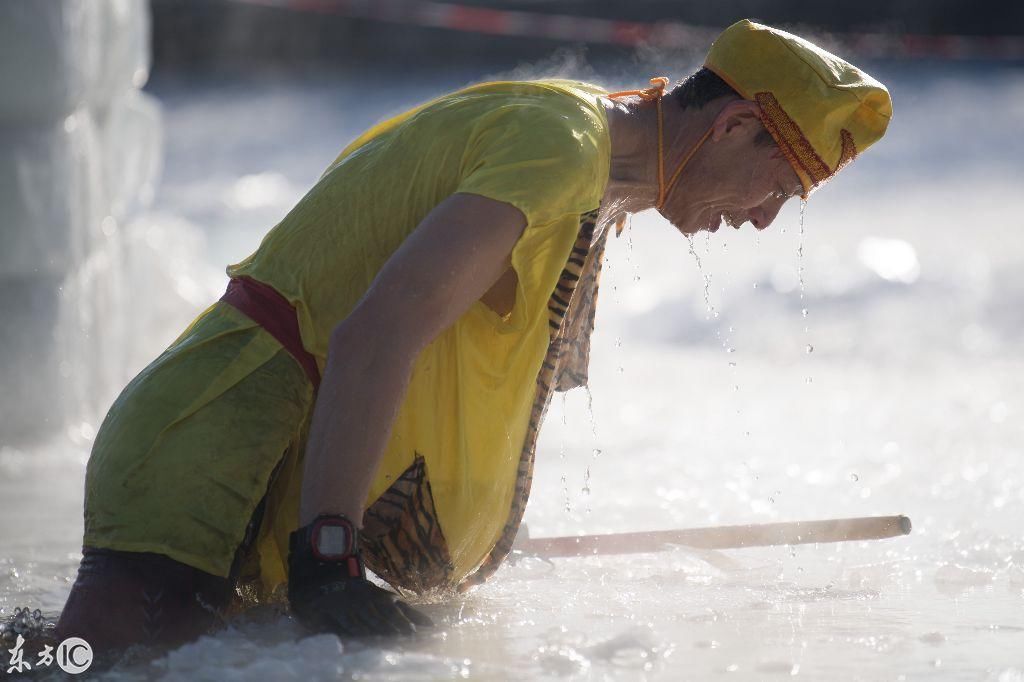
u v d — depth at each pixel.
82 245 18.61
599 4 95.12
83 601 7.29
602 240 8.64
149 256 23.03
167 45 107.19
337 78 103.50
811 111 7.93
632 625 8.16
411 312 7.15
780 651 7.54
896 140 60.50
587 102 7.85
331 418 7.10
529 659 7.18
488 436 7.82
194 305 23.84
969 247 38.75
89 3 18.39
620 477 14.77
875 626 8.17
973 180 51.28
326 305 7.73
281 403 7.59
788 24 92.94
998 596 9.05
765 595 9.14
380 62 106.31
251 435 7.49
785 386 23.75
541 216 7.34
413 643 7.27
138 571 7.26
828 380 24.48
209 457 7.41
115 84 20.73
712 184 8.19
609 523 11.96
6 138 17.55
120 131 21.59
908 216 45.19
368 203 7.80
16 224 17.59
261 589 8.01
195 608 7.32
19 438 17.95
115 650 7.22
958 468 14.83
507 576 9.73
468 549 8.12
